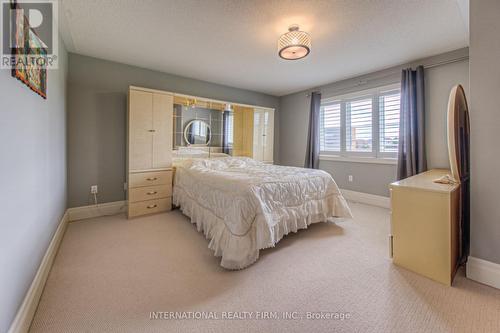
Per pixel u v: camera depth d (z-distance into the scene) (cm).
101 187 315
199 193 262
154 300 142
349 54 298
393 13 207
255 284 159
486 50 152
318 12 205
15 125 112
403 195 180
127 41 261
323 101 448
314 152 453
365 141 390
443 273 159
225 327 121
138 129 306
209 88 421
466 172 198
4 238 97
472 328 120
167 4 194
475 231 161
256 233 191
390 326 121
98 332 117
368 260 194
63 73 259
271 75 384
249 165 368
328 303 140
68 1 189
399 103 344
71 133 291
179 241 232
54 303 137
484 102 154
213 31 238
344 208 278
